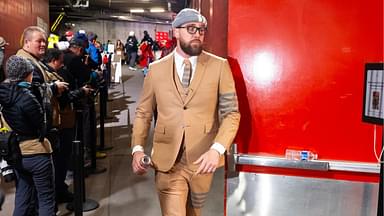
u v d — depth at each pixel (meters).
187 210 2.44
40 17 11.09
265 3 2.15
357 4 2.07
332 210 2.20
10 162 2.88
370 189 2.15
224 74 2.16
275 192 2.24
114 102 10.19
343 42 2.10
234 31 2.20
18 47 7.88
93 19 23.83
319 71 2.14
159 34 23.80
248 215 2.28
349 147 2.15
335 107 2.14
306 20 2.12
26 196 3.07
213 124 2.24
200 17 2.13
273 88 2.19
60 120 3.70
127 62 19.06
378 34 2.07
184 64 2.20
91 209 3.88
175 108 2.21
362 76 2.10
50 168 2.97
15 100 2.75
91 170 4.96
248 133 2.23
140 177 4.85
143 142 2.34
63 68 4.13
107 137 6.80
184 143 2.21
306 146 2.18
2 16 6.71
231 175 2.27
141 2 21.03
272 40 2.16
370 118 1.84
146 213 3.84
